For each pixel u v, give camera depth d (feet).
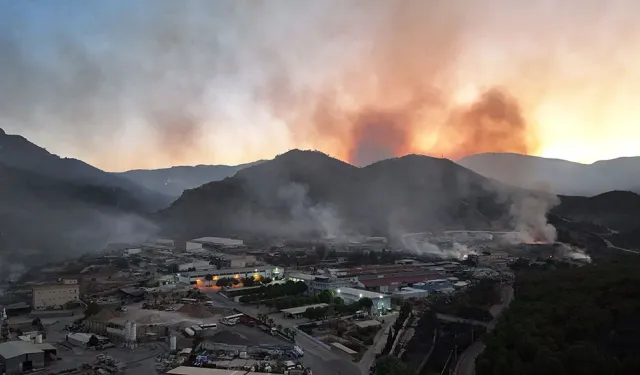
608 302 424.05
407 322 549.95
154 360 435.12
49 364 427.33
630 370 316.60
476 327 517.55
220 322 555.28
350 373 396.78
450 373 397.39
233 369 391.86
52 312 638.94
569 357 330.75
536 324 400.67
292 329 528.22
